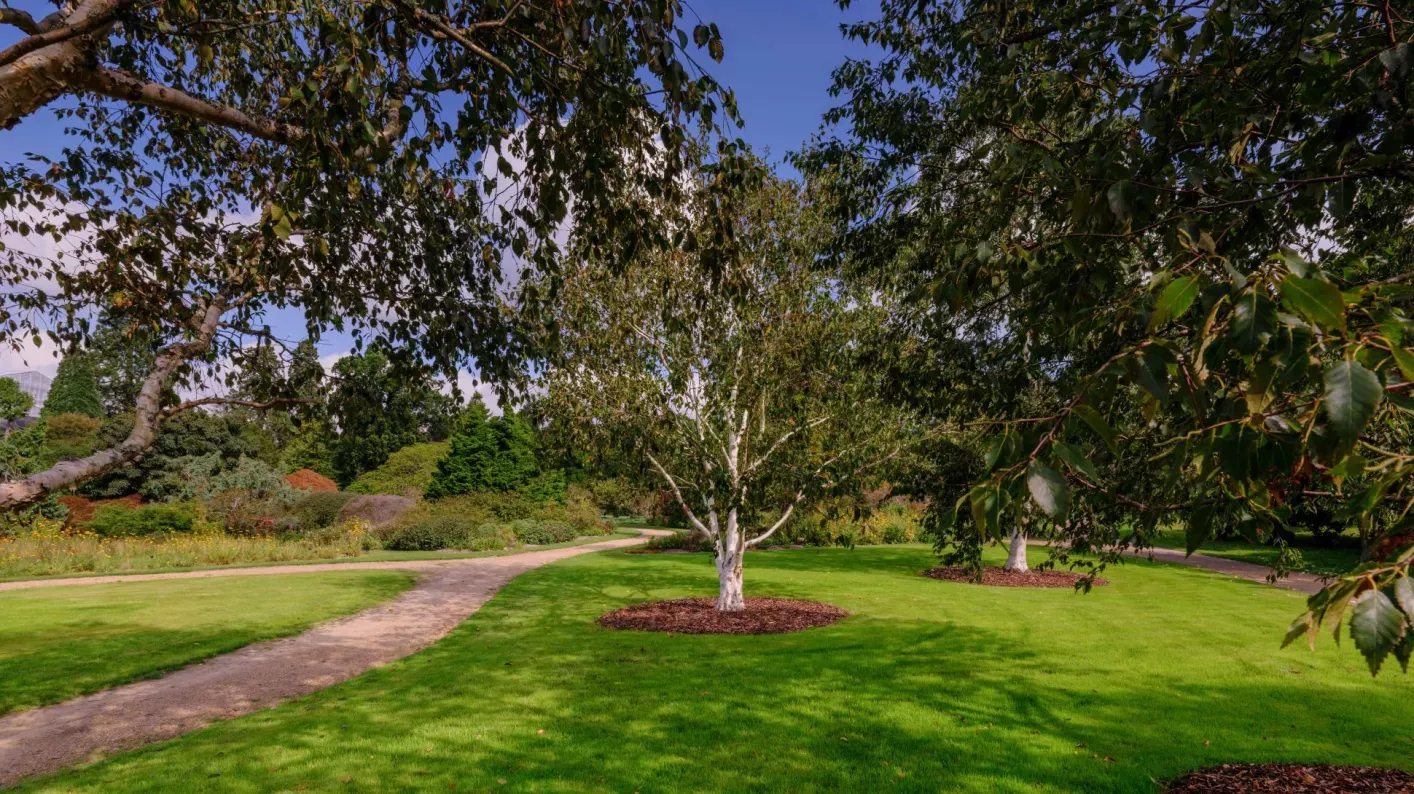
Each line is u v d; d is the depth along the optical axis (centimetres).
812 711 664
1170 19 281
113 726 665
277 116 339
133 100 285
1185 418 274
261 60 503
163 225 468
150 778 522
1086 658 874
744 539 1247
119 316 509
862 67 618
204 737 615
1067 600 1371
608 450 1113
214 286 513
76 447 3503
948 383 499
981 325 475
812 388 1012
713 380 1091
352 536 2533
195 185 545
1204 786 491
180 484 3153
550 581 1728
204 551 2116
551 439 1134
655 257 977
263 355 530
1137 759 542
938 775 517
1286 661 855
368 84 329
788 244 1022
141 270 473
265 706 732
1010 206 311
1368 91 219
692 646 964
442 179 473
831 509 1080
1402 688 734
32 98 253
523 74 343
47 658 891
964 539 534
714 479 1112
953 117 550
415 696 734
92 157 507
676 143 342
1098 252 238
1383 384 115
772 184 1030
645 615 1216
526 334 522
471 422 3947
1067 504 125
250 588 1552
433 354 530
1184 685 749
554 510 3600
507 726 629
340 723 647
